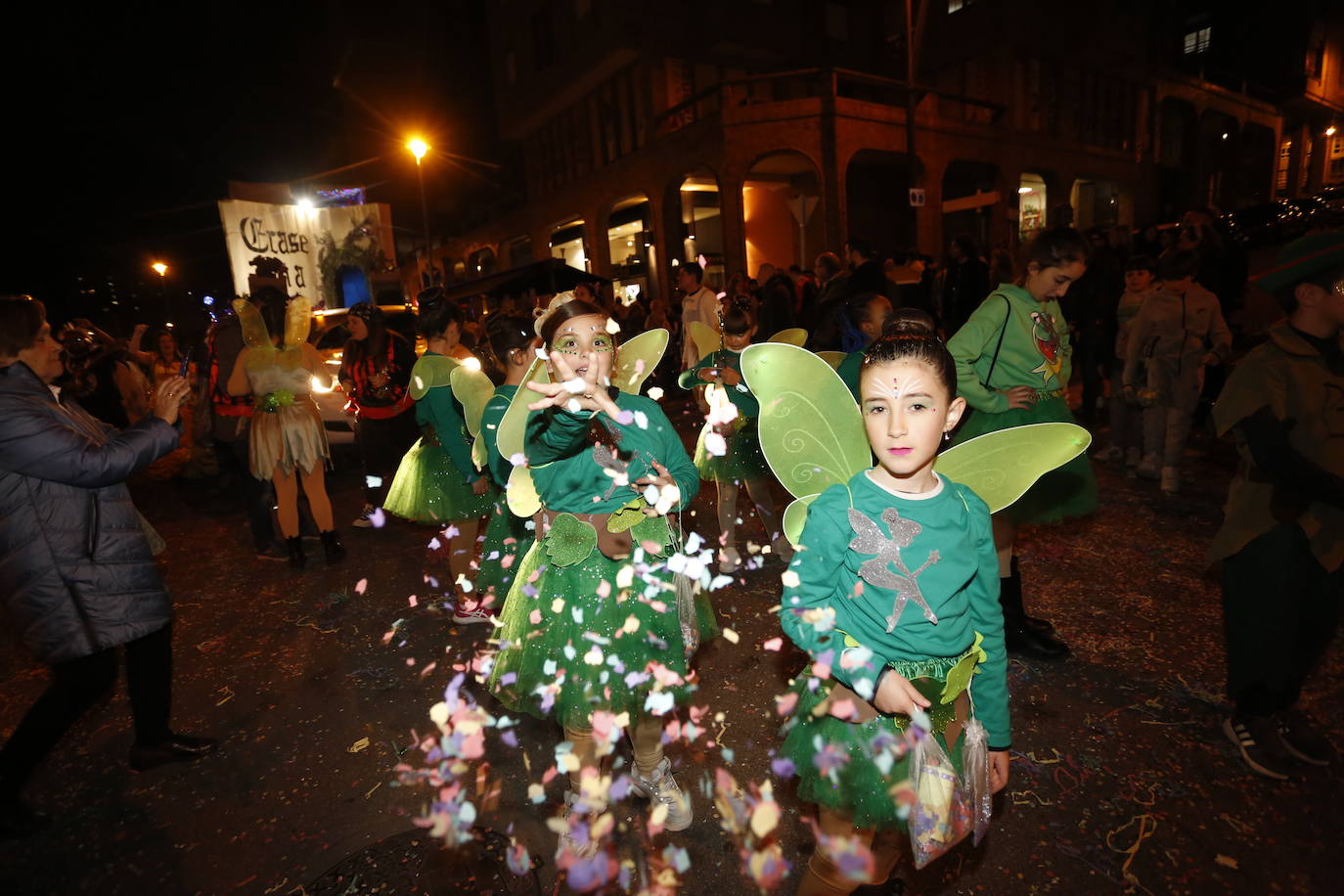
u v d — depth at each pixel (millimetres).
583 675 2092
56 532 2512
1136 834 2291
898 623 1599
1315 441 2238
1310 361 2234
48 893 2385
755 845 2299
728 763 2740
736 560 4676
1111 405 6391
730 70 21141
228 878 2396
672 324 13375
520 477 2383
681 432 9461
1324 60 32250
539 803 2596
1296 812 2340
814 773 1641
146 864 2494
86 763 3131
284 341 5238
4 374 2475
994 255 8383
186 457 11586
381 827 2584
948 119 19781
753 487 4566
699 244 23859
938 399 1522
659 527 2189
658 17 19891
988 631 1678
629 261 24766
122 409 7648
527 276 12031
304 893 2289
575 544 2148
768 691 3252
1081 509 3182
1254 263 9305
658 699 2029
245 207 15617
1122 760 2639
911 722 1562
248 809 2752
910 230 17062
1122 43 24312
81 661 2623
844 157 17672
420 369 3994
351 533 6312
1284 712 2609
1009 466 1720
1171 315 5371
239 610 4762
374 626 4328
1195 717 2855
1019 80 21688
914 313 1808
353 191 16891
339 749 3102
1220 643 3377
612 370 2176
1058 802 2451
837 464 1760
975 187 22688
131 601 2676
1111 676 3182
